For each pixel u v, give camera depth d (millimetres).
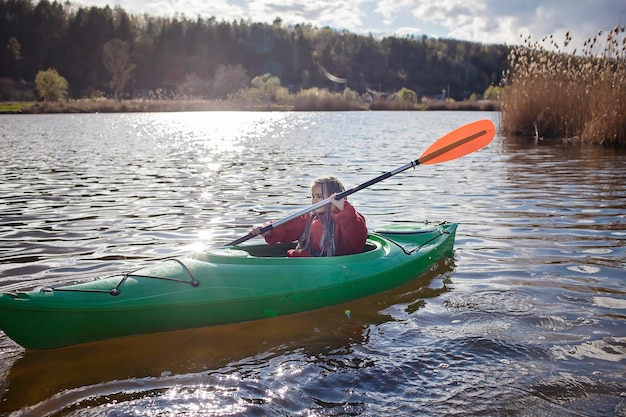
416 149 13625
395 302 3773
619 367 2805
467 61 89875
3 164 10969
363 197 7344
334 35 87812
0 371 2881
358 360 2938
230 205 6797
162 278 3373
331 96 52688
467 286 4008
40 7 75438
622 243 4957
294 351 3066
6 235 5391
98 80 72062
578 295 3770
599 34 13117
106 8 77312
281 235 4270
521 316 3447
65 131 21000
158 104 45125
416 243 4539
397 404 2520
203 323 3391
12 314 3025
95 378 2799
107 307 3158
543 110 15508
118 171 9961
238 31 82938
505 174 9195
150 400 2586
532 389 2617
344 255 3963
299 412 2471
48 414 2482
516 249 4848
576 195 7223
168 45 79000
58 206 6785
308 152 13141
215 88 63031
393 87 81938
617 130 13195
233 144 15570
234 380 2760
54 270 4316
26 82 70625
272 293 3494
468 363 2873
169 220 6020
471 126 4941
